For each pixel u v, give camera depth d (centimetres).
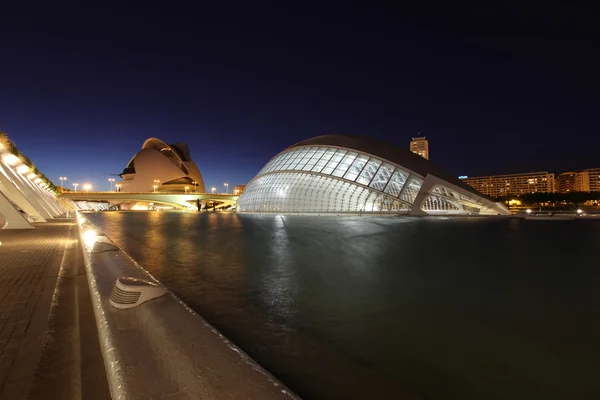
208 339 222
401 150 4247
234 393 157
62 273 614
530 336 388
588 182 16225
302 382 282
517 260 920
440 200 3816
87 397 213
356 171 3884
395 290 594
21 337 313
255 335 389
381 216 3425
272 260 902
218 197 9938
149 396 156
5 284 527
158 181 12431
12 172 1992
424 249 1130
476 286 621
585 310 483
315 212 3762
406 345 363
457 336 388
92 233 918
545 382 286
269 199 4222
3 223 1878
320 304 508
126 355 200
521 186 18362
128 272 452
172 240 1384
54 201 4434
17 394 215
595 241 1370
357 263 857
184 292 574
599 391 271
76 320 362
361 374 298
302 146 4544
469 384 282
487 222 2627
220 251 1068
